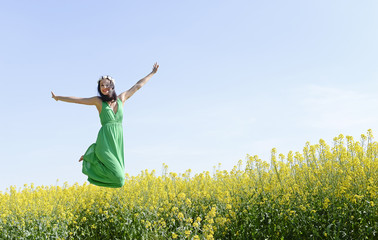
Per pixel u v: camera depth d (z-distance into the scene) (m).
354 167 6.15
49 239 7.09
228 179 8.42
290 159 7.71
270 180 7.01
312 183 6.52
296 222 5.39
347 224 5.11
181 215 4.99
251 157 7.70
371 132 6.78
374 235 4.72
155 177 9.30
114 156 4.85
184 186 7.87
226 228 5.75
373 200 5.29
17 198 9.24
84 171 4.86
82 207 7.98
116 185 4.84
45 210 7.92
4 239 7.23
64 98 4.82
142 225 6.52
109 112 4.91
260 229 5.64
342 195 5.57
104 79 4.93
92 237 7.04
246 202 6.46
